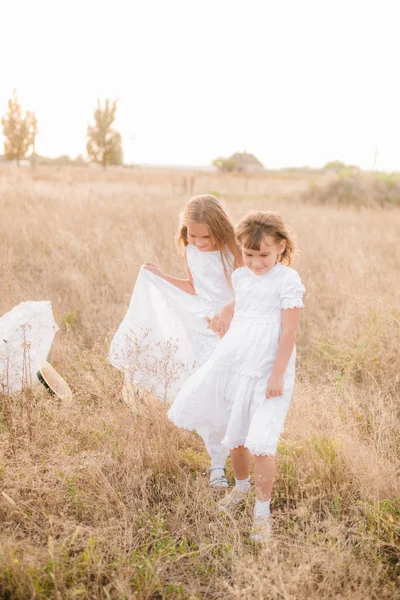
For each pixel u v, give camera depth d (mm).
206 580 2385
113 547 2406
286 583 2232
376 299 5434
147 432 3293
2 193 11141
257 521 2594
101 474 2812
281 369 2592
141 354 3551
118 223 9203
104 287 6125
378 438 3264
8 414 3496
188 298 3480
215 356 2818
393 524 2625
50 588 2221
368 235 9484
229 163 58062
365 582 2336
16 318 4055
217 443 3131
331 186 18766
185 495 2873
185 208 3271
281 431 2588
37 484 2764
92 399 3746
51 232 7891
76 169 37719
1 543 2326
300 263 6969
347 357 4449
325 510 2828
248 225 2633
